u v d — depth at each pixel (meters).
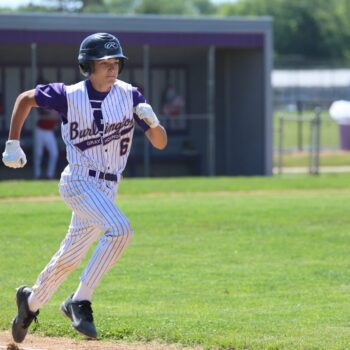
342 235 32.03
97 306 21.38
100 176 15.70
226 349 16.94
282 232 32.56
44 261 27.22
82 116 15.53
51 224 33.56
